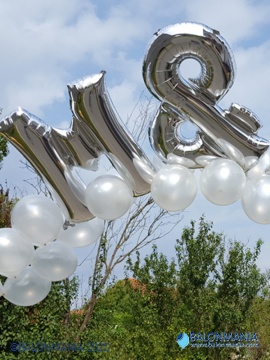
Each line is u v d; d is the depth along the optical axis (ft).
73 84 11.96
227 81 11.74
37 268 13.97
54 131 12.60
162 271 31.96
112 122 12.28
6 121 12.37
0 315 25.57
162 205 12.73
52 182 12.81
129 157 12.53
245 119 12.16
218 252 33.27
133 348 28.86
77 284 28.17
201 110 12.05
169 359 29.68
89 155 12.82
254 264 33.53
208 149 12.76
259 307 35.32
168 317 31.76
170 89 11.93
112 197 12.59
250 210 12.89
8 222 27.40
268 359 34.35
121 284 34.19
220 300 32.53
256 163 12.61
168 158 12.92
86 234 14.28
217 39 11.36
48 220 12.82
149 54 11.66
